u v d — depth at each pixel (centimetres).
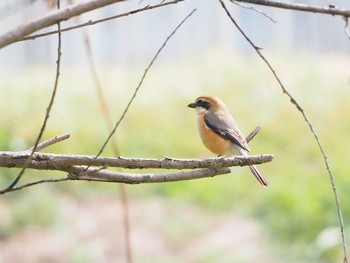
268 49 2433
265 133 1691
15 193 1431
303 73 2042
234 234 1316
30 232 1354
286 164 1566
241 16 2525
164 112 1775
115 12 2448
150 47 2483
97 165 407
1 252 1292
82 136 1603
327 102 1811
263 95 1866
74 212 1425
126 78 2064
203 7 2508
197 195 1473
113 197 1488
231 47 2517
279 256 1214
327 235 1211
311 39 2541
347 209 1302
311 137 1667
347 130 1719
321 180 1465
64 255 1293
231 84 1962
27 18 466
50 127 1554
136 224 1382
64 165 409
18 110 1543
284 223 1293
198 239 1321
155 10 2478
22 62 2442
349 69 2134
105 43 2439
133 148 1619
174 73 2125
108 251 1303
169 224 1369
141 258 1277
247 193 1457
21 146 1341
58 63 361
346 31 479
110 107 1755
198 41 2514
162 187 1509
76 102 1752
